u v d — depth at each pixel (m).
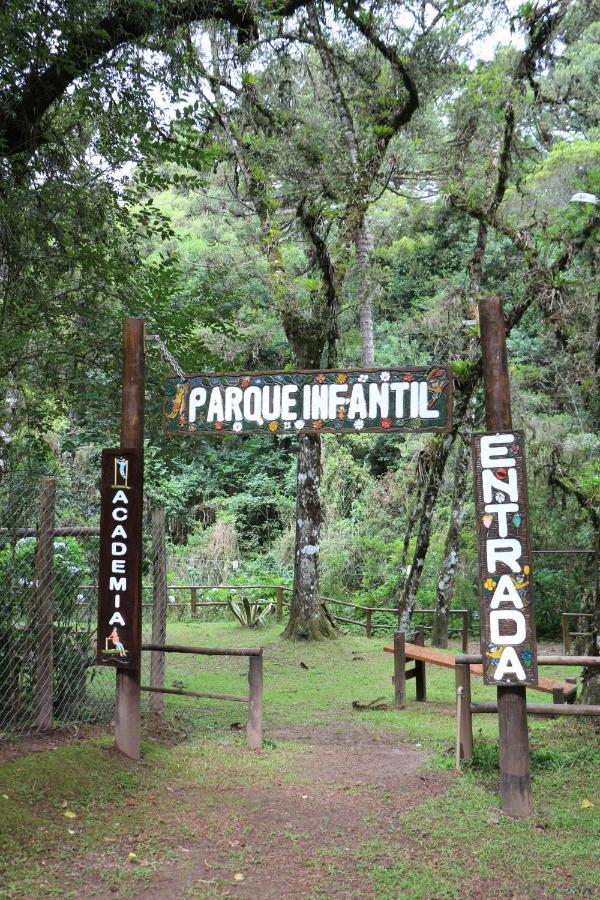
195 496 27.81
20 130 7.83
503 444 4.96
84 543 7.23
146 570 14.72
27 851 4.03
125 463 5.72
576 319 10.17
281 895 3.66
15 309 8.12
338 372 5.61
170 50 8.12
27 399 8.74
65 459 14.85
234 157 13.95
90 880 3.77
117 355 8.43
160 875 3.85
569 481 11.83
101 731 6.05
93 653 6.52
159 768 5.59
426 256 22.58
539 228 11.70
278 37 11.83
